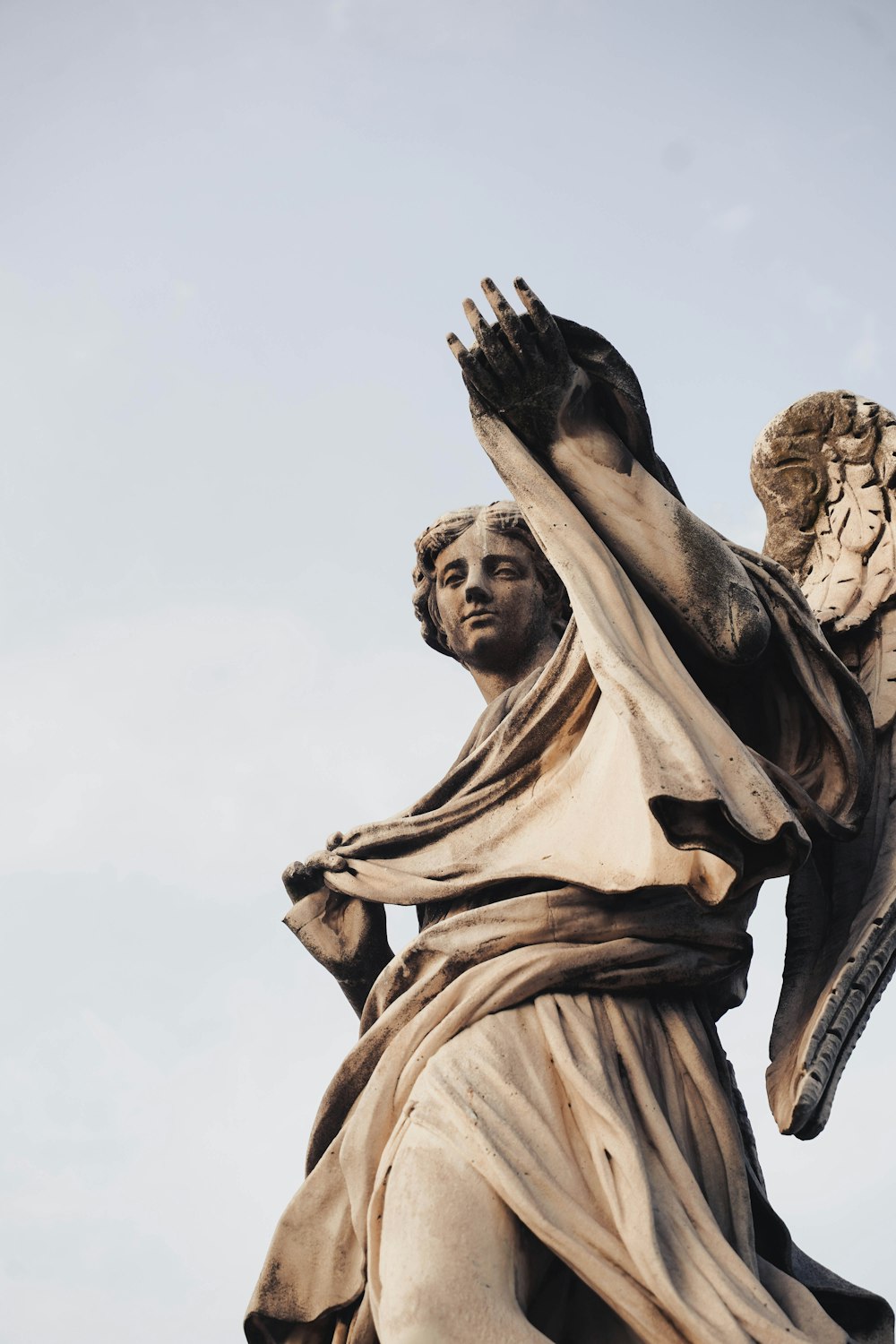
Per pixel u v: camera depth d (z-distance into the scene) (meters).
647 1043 6.41
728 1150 6.29
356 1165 6.21
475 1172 5.91
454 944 6.53
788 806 6.66
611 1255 5.77
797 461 8.45
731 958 6.70
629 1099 6.21
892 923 7.05
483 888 6.81
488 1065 6.16
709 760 6.03
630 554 6.68
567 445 6.76
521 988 6.38
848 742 6.89
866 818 7.40
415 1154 6.01
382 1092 6.31
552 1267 5.98
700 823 5.95
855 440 8.37
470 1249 5.74
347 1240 6.34
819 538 8.38
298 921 7.16
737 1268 5.85
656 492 6.73
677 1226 5.89
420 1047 6.31
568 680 6.91
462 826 7.02
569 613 7.71
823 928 7.18
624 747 6.64
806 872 7.22
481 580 7.56
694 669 6.86
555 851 6.71
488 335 6.68
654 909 6.60
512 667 7.59
